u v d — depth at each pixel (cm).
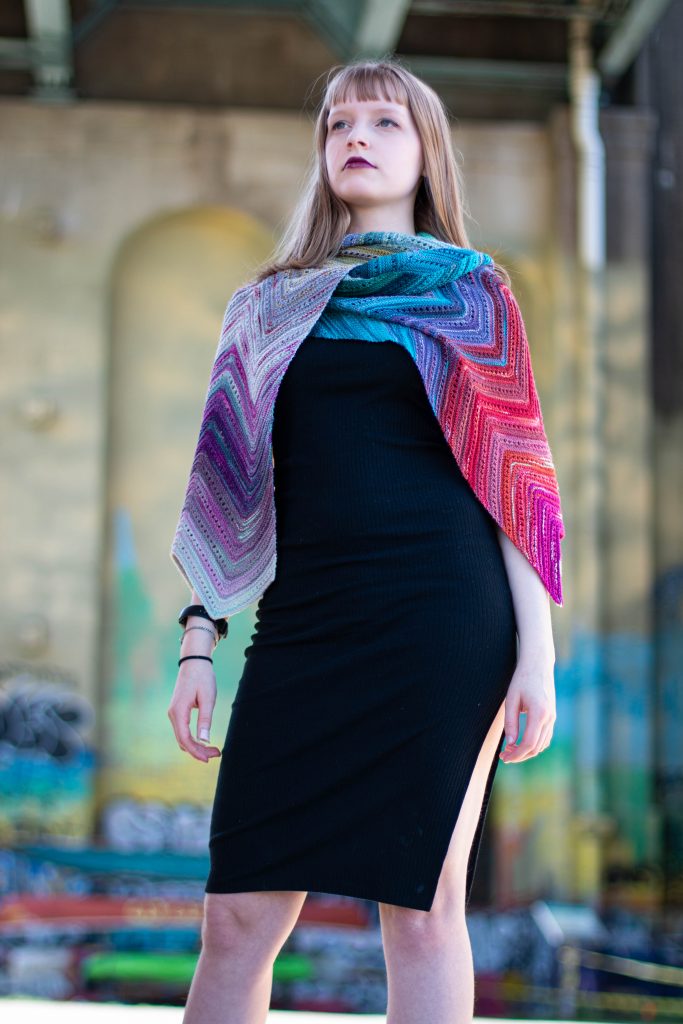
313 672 230
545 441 252
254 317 259
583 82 1306
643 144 1316
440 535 234
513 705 232
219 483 254
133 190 1287
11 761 1225
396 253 250
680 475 1327
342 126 265
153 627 1269
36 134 1281
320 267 258
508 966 1198
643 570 1295
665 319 1338
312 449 241
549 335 1310
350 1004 1123
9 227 1274
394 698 226
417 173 267
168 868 1220
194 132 1295
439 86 1327
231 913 230
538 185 1319
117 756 1244
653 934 1222
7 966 1171
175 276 1313
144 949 1186
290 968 1131
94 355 1270
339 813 225
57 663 1241
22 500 1254
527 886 1237
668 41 1368
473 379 245
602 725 1269
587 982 1183
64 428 1262
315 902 1153
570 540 1286
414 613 229
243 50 1323
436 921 227
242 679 242
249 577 245
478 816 242
